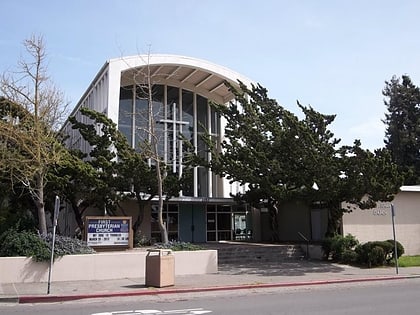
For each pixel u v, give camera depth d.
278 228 31.95
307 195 22.95
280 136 22.84
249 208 34.53
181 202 30.50
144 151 23.77
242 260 24.17
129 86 32.62
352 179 21.34
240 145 25.20
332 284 16.83
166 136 30.09
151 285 15.26
